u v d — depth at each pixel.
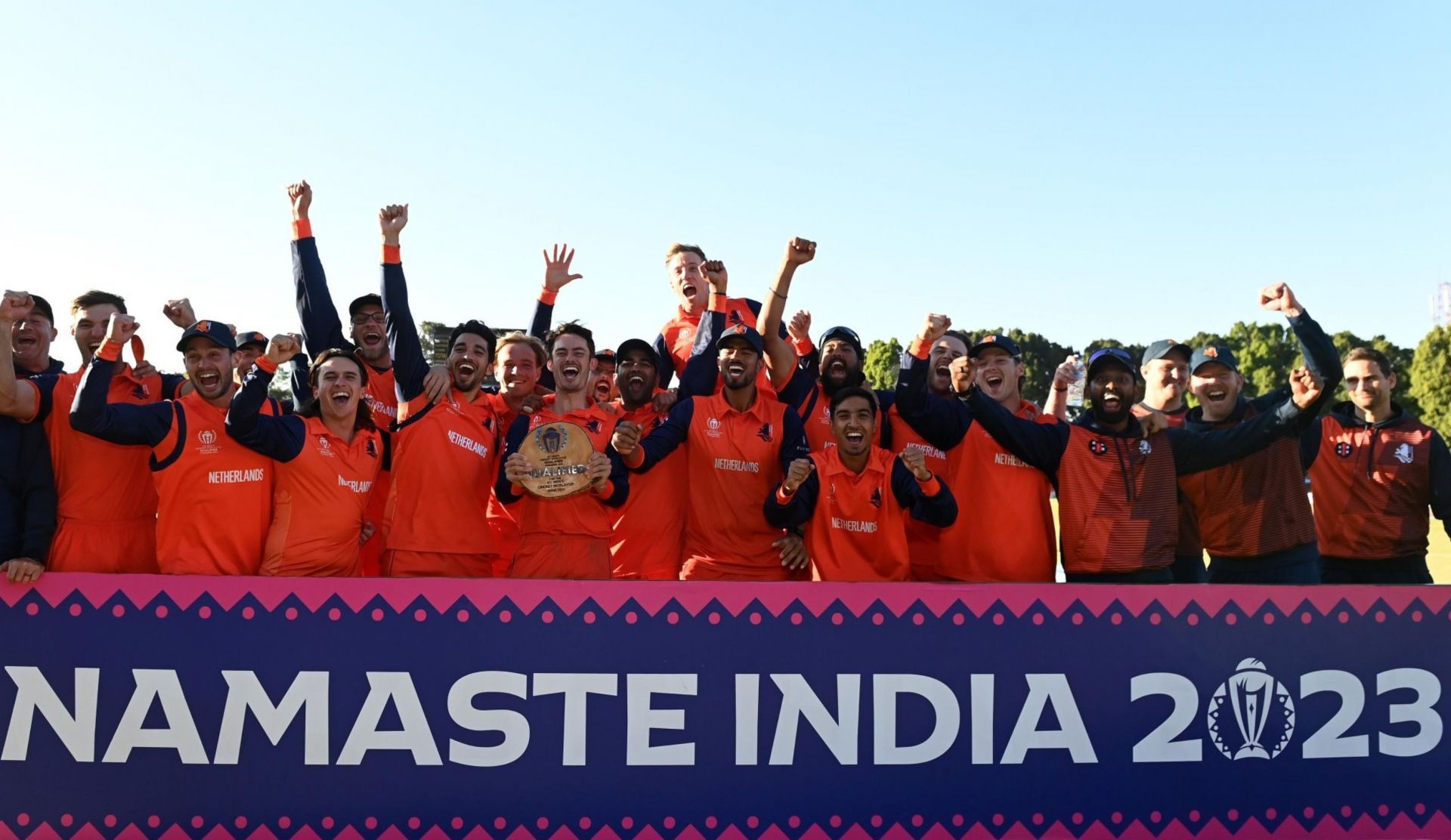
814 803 4.38
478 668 4.30
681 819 4.33
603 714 4.33
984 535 5.24
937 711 4.45
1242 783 4.55
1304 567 5.38
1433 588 4.71
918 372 5.17
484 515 5.21
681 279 6.96
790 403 6.00
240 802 4.20
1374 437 6.00
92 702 4.20
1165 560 5.05
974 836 4.42
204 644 4.23
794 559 5.27
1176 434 5.17
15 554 4.59
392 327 5.35
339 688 4.25
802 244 5.77
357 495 4.85
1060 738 4.49
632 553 5.50
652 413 6.00
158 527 4.71
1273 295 5.01
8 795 4.16
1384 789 4.61
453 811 4.26
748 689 4.39
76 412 4.38
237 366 6.17
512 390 5.66
